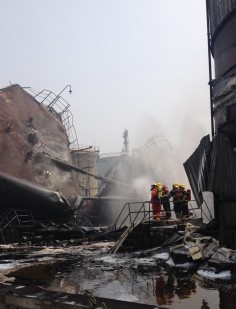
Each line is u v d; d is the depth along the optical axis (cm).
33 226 1959
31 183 2084
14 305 551
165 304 562
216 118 1173
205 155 1261
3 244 1762
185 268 880
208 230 1237
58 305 502
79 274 862
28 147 2545
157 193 1582
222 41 1186
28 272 904
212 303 560
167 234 1305
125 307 477
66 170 2872
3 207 2062
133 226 1385
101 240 1705
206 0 1378
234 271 777
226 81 1116
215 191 1168
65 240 1744
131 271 875
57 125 3291
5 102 2661
